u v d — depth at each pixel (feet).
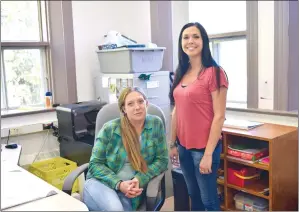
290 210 7.75
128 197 6.03
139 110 6.32
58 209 3.99
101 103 9.08
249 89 9.60
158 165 6.37
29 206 4.06
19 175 5.10
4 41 9.46
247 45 9.48
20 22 9.88
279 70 8.84
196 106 6.48
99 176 6.18
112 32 9.92
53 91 10.33
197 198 7.27
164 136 6.66
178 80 6.99
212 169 6.63
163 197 6.37
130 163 6.37
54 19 10.04
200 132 6.53
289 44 8.70
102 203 5.74
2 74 9.52
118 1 11.19
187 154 6.87
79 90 10.51
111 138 6.44
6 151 7.54
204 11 11.06
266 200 8.00
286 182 7.57
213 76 6.31
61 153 9.35
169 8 10.94
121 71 9.46
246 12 9.39
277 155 7.25
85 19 10.48
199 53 6.53
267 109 9.20
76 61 10.39
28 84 10.05
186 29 6.59
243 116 9.57
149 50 9.43
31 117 9.45
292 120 8.52
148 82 9.45
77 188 8.07
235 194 8.45
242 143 8.22
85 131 8.69
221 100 6.33
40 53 10.20
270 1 8.87
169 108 10.00
